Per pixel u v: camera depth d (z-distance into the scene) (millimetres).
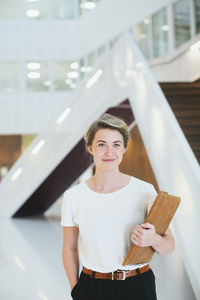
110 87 7941
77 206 1930
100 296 1808
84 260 1905
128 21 13305
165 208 1754
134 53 6645
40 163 9812
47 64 15812
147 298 1815
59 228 9023
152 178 11828
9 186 10727
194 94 7047
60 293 4223
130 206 1868
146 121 5762
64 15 15836
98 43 14953
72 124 8984
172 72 9828
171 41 11070
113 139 1880
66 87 15875
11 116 15648
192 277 3717
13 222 10008
